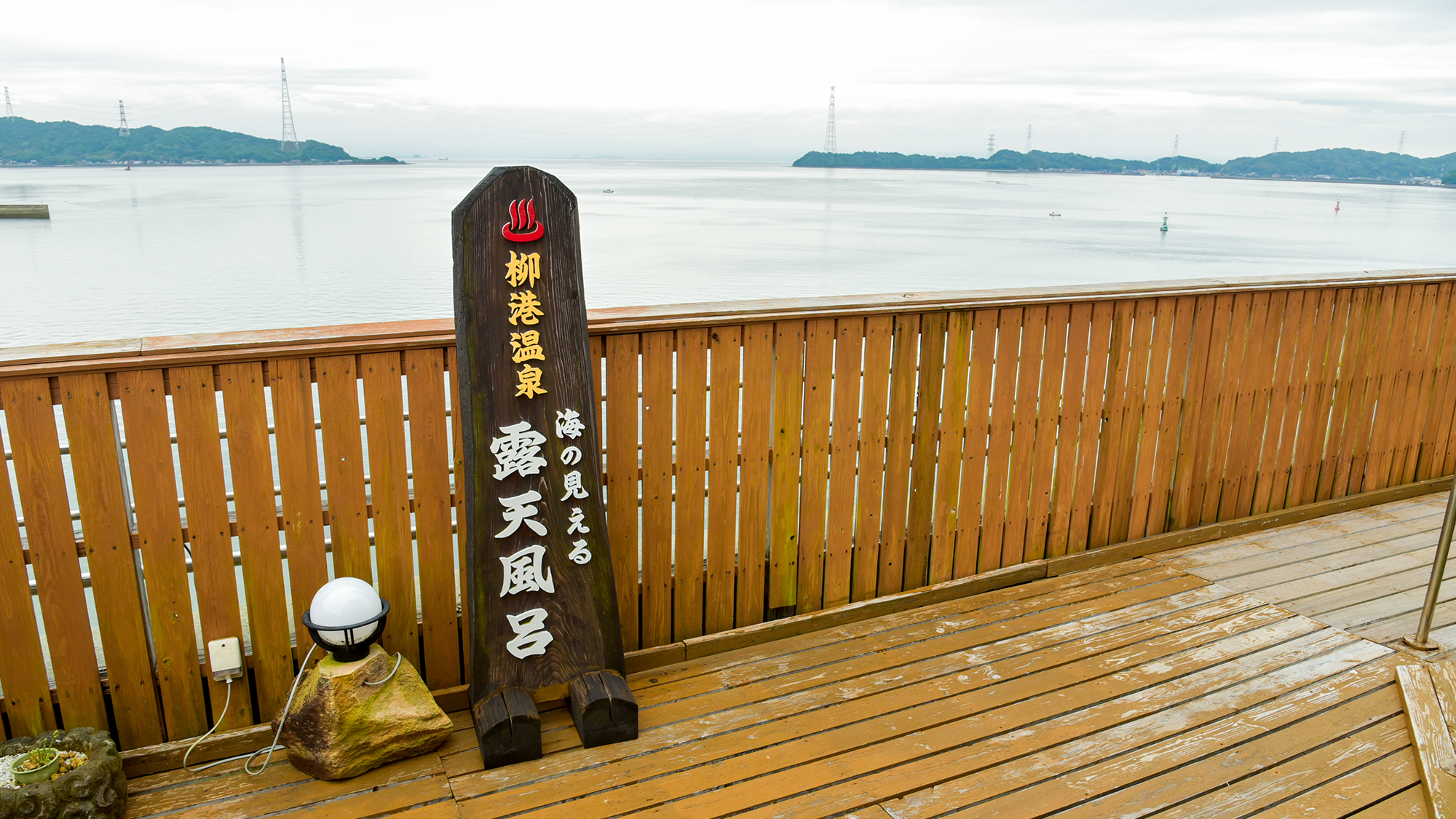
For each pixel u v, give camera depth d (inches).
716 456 128.0
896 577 148.8
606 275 1595.7
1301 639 137.8
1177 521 175.0
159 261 1712.6
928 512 148.7
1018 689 123.6
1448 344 198.2
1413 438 201.8
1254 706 119.5
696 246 2246.6
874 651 134.1
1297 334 175.9
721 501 130.3
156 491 97.8
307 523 106.0
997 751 109.3
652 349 119.5
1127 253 2279.8
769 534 135.9
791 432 132.4
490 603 108.4
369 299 1250.6
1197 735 113.0
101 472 95.0
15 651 96.5
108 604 98.9
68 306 1152.8
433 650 117.4
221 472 100.2
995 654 133.3
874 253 2154.3
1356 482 196.7
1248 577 160.7
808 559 139.6
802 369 130.9
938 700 120.8
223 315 1091.3
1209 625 142.3
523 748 105.9
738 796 100.7
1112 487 165.8
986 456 150.8
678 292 1381.6
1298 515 187.3
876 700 120.7
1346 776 105.1
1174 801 100.3
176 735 105.9
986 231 3117.6
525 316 105.3
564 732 113.1
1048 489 159.0
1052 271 1846.7
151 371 94.6
